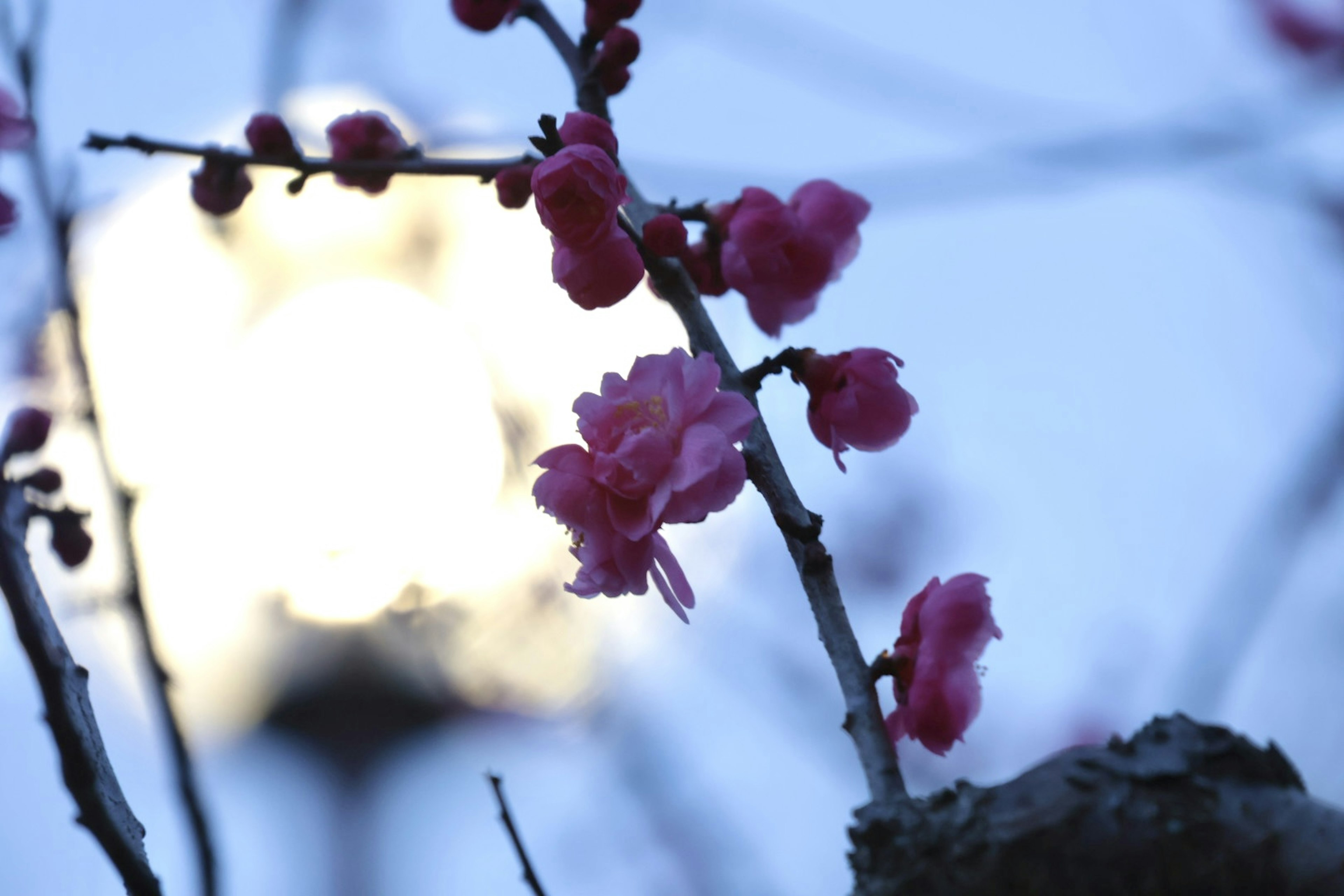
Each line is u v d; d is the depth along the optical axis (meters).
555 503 0.68
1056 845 0.64
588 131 0.69
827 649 0.66
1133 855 0.64
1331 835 0.63
